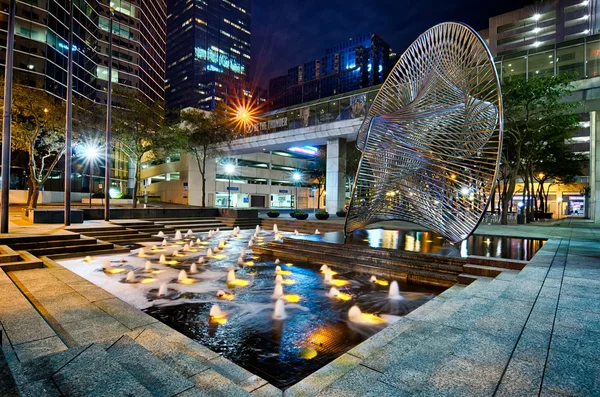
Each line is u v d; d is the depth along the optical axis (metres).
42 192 37.97
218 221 24.62
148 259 12.16
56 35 39.72
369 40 147.38
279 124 37.28
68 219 15.96
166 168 51.66
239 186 52.69
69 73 15.55
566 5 52.69
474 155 10.90
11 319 4.78
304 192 65.38
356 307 6.52
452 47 10.97
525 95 20.47
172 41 137.50
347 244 11.94
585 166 45.41
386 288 8.41
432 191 11.75
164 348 4.32
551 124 23.03
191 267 10.36
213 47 135.62
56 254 11.82
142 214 22.47
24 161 35.84
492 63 9.51
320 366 4.51
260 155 56.12
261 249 13.45
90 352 3.36
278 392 3.61
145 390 2.67
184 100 130.88
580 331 3.90
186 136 31.08
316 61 166.88
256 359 4.70
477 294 5.89
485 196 10.50
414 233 15.90
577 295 5.44
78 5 44.44
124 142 28.22
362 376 3.04
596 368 2.99
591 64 23.05
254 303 7.18
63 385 2.72
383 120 11.90
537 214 35.47
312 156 65.12
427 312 5.75
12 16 12.09
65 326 4.96
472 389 2.67
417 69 12.74
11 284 6.61
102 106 27.61
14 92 20.48
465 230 11.01
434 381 2.84
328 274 9.67
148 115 27.16
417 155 11.57
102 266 10.80
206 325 5.94
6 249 9.95
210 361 4.37
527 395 2.55
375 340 4.65
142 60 55.19
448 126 11.09
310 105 35.59
